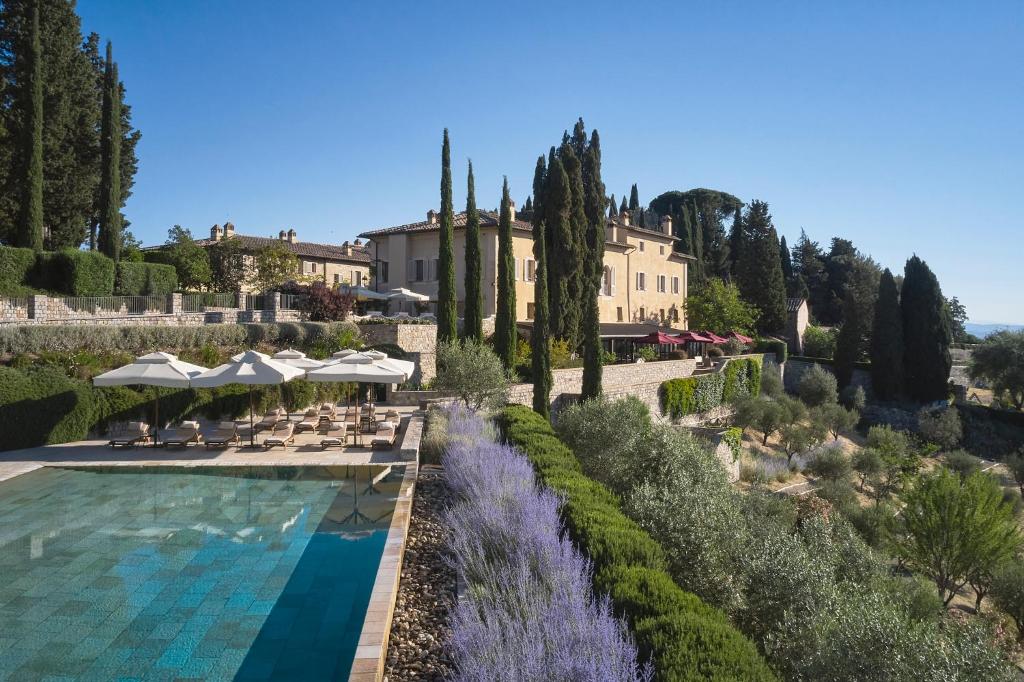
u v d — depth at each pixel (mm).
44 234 42469
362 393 31312
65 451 18812
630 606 7438
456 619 7242
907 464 40969
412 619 8477
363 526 12625
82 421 20359
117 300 30359
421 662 7320
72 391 20109
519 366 34812
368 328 34969
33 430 19141
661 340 47250
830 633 8477
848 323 61312
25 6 38281
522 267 45969
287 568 10523
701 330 62656
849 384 60844
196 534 12125
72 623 8555
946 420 52094
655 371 42844
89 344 24438
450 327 34688
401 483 15758
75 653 7758
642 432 19031
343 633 8359
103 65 47688
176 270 44781
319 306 35906
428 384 32625
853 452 42500
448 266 34969
